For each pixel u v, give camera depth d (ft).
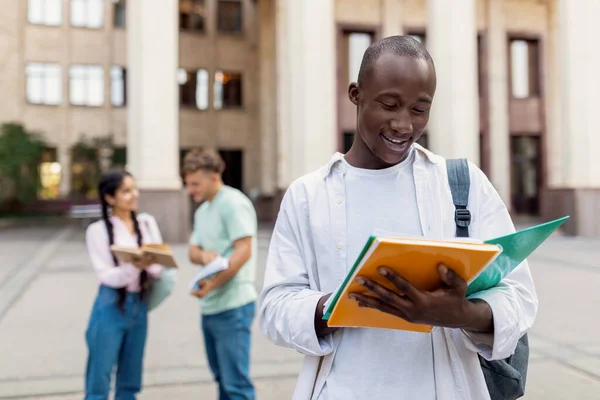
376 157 4.75
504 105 74.43
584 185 55.06
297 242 4.86
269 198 79.00
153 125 49.03
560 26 56.59
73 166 91.35
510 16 74.54
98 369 9.62
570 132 55.62
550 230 4.04
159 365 15.79
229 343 10.30
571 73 55.52
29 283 30.07
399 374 4.36
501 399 4.67
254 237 10.82
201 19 87.66
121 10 91.97
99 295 9.99
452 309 3.66
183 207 48.70
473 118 53.93
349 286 3.68
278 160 66.64
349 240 4.62
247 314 10.50
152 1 49.29
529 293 4.60
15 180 83.25
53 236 59.31
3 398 13.26
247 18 89.10
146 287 10.11
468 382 4.48
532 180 77.46
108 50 91.25
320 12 52.49
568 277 30.83
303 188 4.91
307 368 4.69
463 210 4.64
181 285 28.58
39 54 88.58
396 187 4.73
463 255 3.49
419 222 4.64
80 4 90.22
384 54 4.16
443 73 53.83
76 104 90.48
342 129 68.08
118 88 92.02
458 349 4.51
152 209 48.11
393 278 3.55
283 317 4.50
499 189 74.08
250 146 88.69
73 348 17.63
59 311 23.21
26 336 19.15
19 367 15.66
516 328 4.09
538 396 13.19
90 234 10.13
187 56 86.63
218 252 10.66
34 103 88.74
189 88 87.15
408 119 4.14
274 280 4.78
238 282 10.41
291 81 52.75
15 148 80.69
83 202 90.94
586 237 53.83
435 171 4.81
